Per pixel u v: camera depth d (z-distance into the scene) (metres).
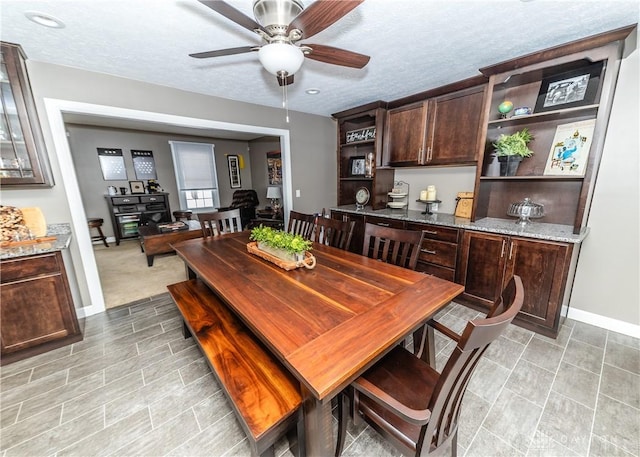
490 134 2.51
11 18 1.53
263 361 1.34
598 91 1.92
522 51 2.03
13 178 2.04
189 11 1.48
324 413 1.02
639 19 1.60
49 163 2.24
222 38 1.80
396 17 1.56
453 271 2.67
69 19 1.54
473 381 1.69
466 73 2.47
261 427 0.99
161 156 6.25
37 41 1.81
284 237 1.81
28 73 2.08
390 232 1.90
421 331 1.51
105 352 2.03
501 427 1.39
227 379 1.23
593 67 2.00
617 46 1.71
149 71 2.35
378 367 1.24
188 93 2.88
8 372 1.83
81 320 2.50
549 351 1.96
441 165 3.00
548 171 2.33
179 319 2.51
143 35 1.74
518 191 2.58
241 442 1.34
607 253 2.16
